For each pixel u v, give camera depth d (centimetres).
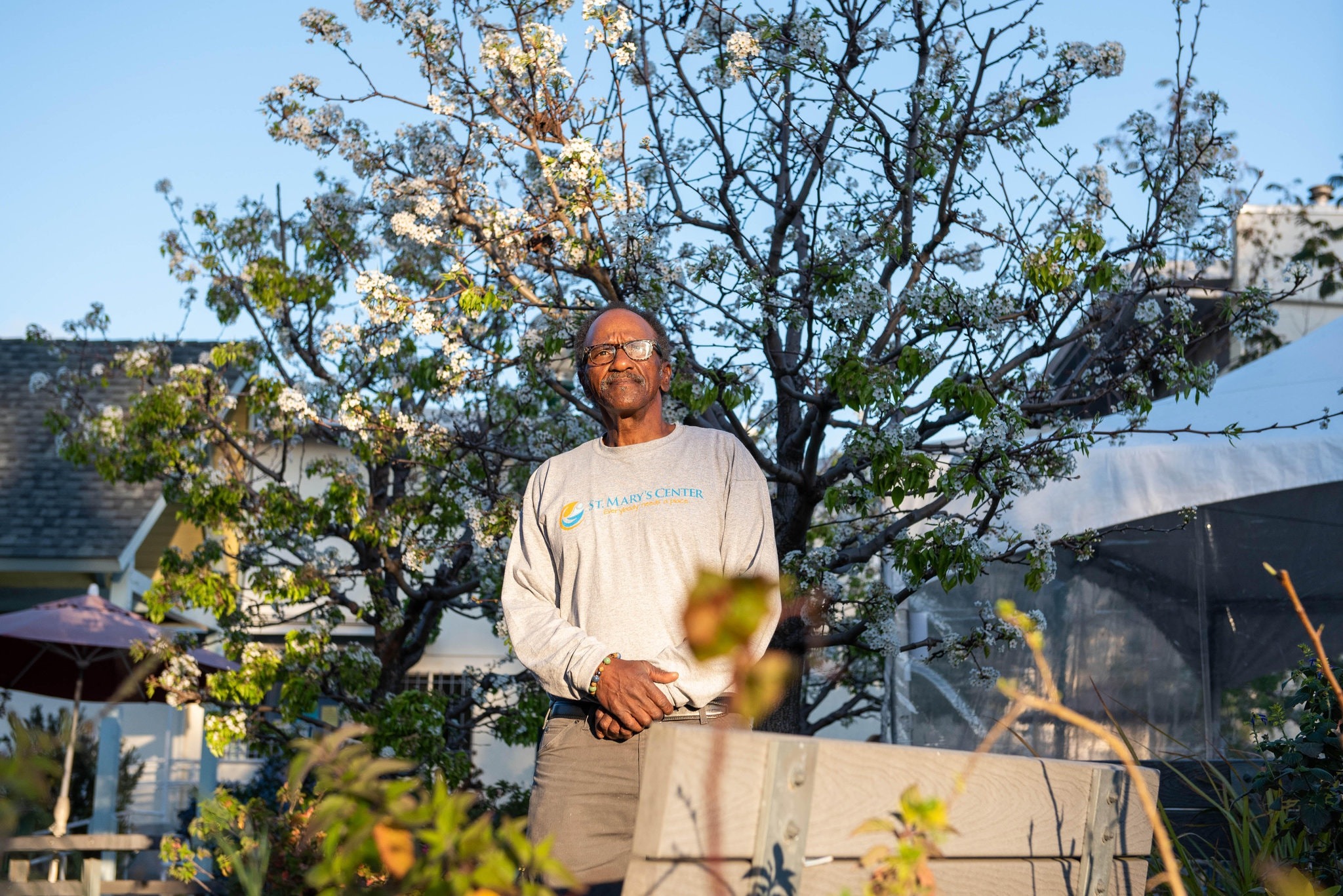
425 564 792
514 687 890
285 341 884
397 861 109
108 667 926
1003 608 131
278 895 430
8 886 478
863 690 1012
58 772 122
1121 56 577
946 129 595
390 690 892
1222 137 587
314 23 605
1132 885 212
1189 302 602
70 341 1048
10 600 1228
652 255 580
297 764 114
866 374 516
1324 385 642
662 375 295
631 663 240
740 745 152
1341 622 593
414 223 607
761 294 573
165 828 1133
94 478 1216
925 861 146
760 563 258
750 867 152
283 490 829
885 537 595
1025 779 191
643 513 261
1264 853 295
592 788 244
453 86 616
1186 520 587
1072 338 595
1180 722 620
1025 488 507
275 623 880
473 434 707
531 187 618
